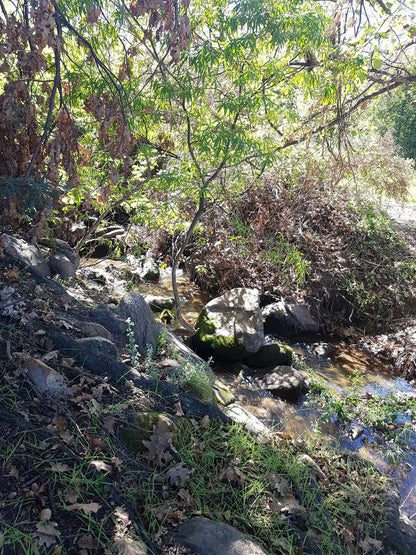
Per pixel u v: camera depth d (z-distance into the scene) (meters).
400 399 5.51
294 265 7.05
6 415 2.67
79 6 3.65
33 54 2.85
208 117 5.55
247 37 4.38
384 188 9.44
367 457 4.43
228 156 5.00
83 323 3.85
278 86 5.45
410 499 3.92
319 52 5.19
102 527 2.32
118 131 3.58
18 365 3.03
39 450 2.58
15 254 4.31
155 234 8.53
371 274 7.56
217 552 2.44
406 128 8.42
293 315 6.95
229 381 5.45
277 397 5.24
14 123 3.23
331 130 6.64
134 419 3.12
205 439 3.35
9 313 3.48
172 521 2.61
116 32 4.20
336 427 4.85
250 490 3.01
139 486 2.72
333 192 8.32
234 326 5.90
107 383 3.38
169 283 8.10
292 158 8.03
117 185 5.78
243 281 7.56
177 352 4.45
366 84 7.47
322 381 5.52
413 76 6.07
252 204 7.85
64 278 4.95
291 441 3.89
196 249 8.38
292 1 4.48
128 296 4.55
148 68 5.13
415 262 7.82
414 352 6.27
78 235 7.04
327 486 3.46
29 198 2.99
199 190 5.16
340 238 7.85
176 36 3.04
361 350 6.82
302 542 2.83
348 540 3.04
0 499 2.25
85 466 2.60
